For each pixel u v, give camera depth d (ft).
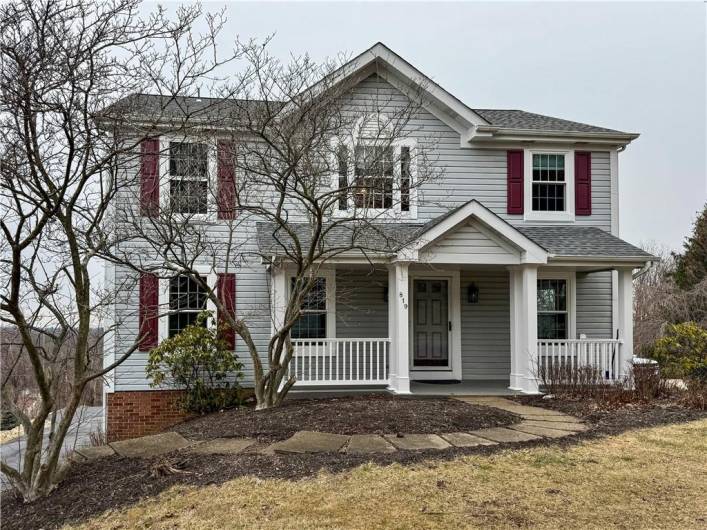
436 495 17.35
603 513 16.28
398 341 35.47
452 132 43.24
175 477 19.16
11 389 20.71
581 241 39.93
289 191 34.32
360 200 37.06
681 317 69.05
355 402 29.63
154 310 33.96
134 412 37.86
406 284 35.47
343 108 41.04
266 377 30.71
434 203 39.88
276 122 31.60
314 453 20.99
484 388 38.68
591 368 35.24
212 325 37.81
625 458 21.31
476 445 22.36
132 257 35.01
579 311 43.78
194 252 32.60
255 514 16.15
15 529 16.89
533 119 47.57
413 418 25.61
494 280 44.01
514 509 16.48
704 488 18.30
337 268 40.06
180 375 35.83
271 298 37.50
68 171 17.97
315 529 15.23
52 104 18.40
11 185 17.87
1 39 16.96
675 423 27.25
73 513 17.35
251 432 24.62
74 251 19.06
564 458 21.09
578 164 44.21
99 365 36.47
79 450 23.86
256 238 38.52
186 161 31.65
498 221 35.47
